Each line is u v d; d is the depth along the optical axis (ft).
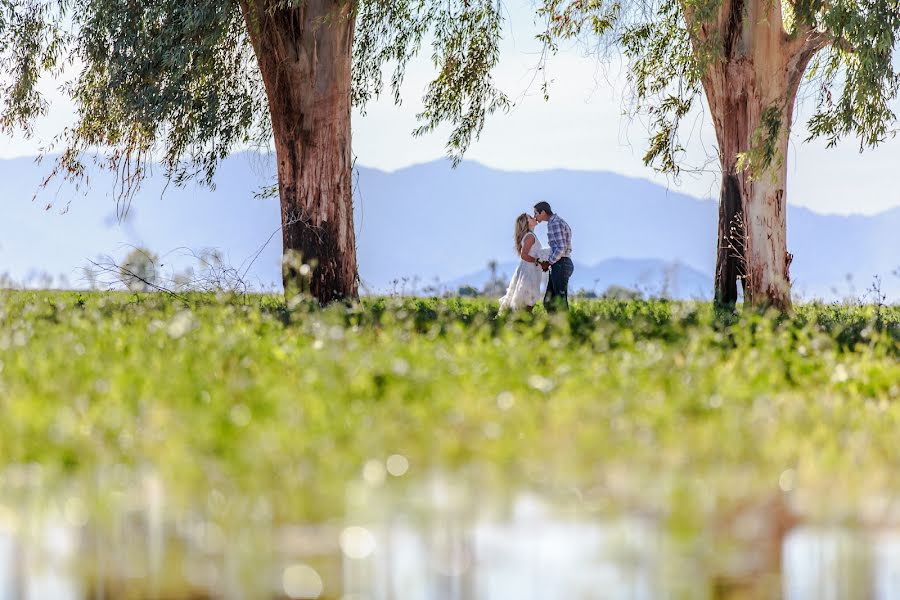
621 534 20.36
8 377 35.45
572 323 58.13
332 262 90.33
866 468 25.75
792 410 32.81
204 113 94.48
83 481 23.84
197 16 84.69
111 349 41.63
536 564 18.74
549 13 93.15
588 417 29.37
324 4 88.79
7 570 18.31
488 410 29.73
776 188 89.71
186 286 73.82
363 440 25.73
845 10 79.36
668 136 97.50
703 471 24.89
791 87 88.94
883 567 18.92
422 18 99.40
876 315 82.02
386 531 20.65
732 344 52.95
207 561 18.69
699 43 85.97
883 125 83.25
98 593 17.19
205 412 28.63
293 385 34.19
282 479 23.04
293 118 90.33
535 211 78.28
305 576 18.11
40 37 104.88
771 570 18.60
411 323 49.65
